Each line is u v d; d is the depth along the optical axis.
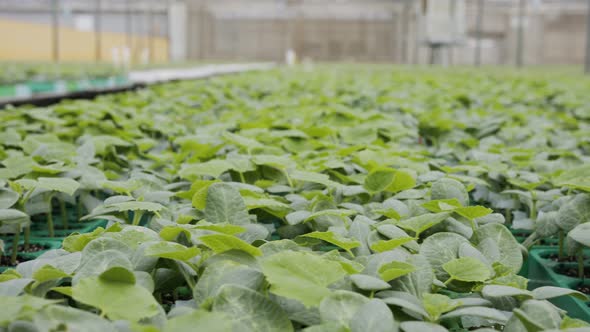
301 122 5.25
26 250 2.90
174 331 1.26
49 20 61.88
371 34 62.41
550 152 4.27
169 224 2.17
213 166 2.87
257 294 1.47
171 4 55.41
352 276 1.64
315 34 63.03
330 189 2.88
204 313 1.31
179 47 56.31
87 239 1.98
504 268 1.98
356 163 3.52
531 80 13.33
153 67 30.27
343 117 5.48
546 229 2.56
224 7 59.69
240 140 3.53
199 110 6.80
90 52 47.81
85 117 5.06
